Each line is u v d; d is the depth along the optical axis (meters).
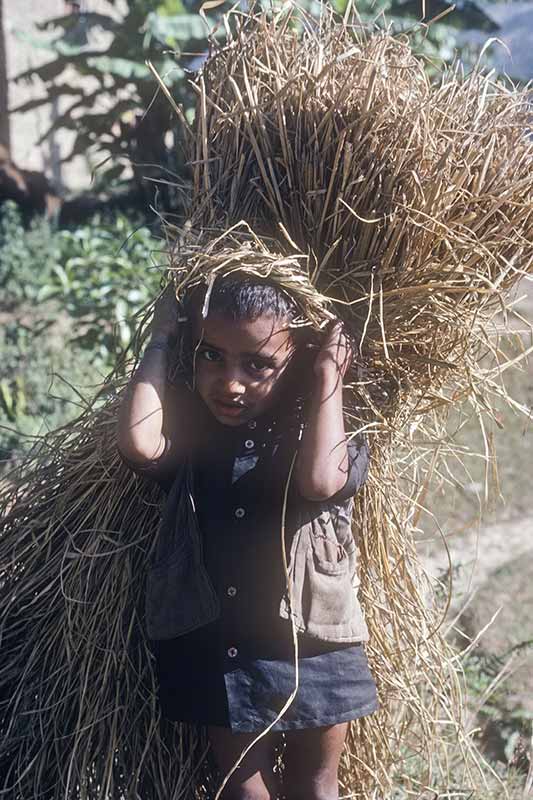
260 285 2.93
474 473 7.83
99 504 3.44
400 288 3.13
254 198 3.22
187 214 3.40
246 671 3.10
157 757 3.40
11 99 18.03
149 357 3.12
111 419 3.47
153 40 12.37
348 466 3.09
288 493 3.12
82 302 8.34
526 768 4.48
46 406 7.95
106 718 3.36
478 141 3.09
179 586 3.10
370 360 3.29
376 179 3.08
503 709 4.79
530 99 3.29
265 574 3.12
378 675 3.57
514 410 3.68
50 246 12.57
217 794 3.08
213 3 3.49
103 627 3.38
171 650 3.19
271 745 3.30
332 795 3.25
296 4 3.49
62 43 12.83
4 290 11.52
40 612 3.46
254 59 3.29
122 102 12.98
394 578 3.53
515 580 6.01
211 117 3.33
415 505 3.62
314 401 3.03
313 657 3.13
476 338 3.31
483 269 3.14
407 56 3.32
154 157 12.85
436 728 3.76
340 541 3.19
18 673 3.46
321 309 3.05
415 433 3.91
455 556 6.45
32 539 3.52
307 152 3.15
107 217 13.27
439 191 3.03
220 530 3.13
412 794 3.82
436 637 3.70
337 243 3.12
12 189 14.55
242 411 3.02
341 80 3.21
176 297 3.05
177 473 3.14
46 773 3.42
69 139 19.14
